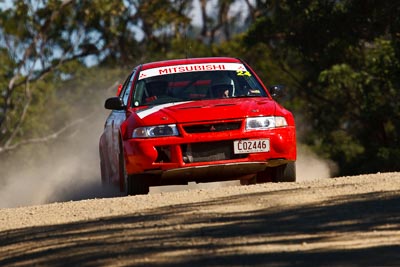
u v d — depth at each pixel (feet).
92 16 337.31
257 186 79.82
